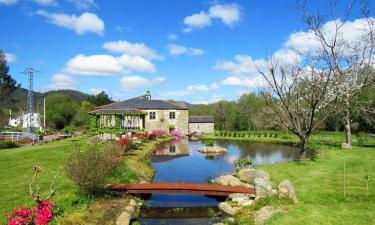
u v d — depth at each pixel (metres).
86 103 80.25
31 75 52.25
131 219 11.57
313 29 21.17
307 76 24.97
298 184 15.28
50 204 10.12
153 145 36.16
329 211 10.88
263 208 11.43
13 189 13.39
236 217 11.60
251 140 48.44
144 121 52.91
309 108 22.47
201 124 71.25
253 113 72.44
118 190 14.20
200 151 33.84
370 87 26.62
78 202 11.75
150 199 14.86
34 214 9.67
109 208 11.70
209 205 13.94
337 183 15.41
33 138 34.03
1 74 68.88
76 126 69.12
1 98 70.75
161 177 20.16
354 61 21.45
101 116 42.97
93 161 12.59
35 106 90.12
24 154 23.44
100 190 13.55
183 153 32.44
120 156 19.34
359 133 47.12
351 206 11.48
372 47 20.86
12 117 85.88
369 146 32.53
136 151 28.30
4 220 9.85
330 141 39.94
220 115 82.56
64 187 13.78
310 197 12.89
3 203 11.49
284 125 23.42
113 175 16.34
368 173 17.81
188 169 23.11
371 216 10.27
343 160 22.92
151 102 56.75
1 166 18.75
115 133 38.00
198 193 14.46
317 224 9.72
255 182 13.09
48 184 14.21
